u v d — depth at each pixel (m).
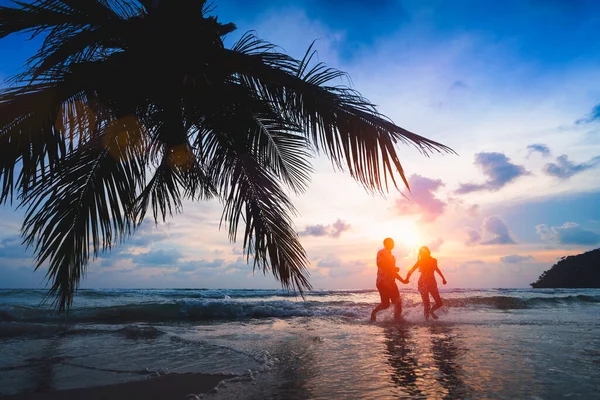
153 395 2.33
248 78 5.94
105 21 5.34
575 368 3.01
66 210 4.90
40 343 4.56
